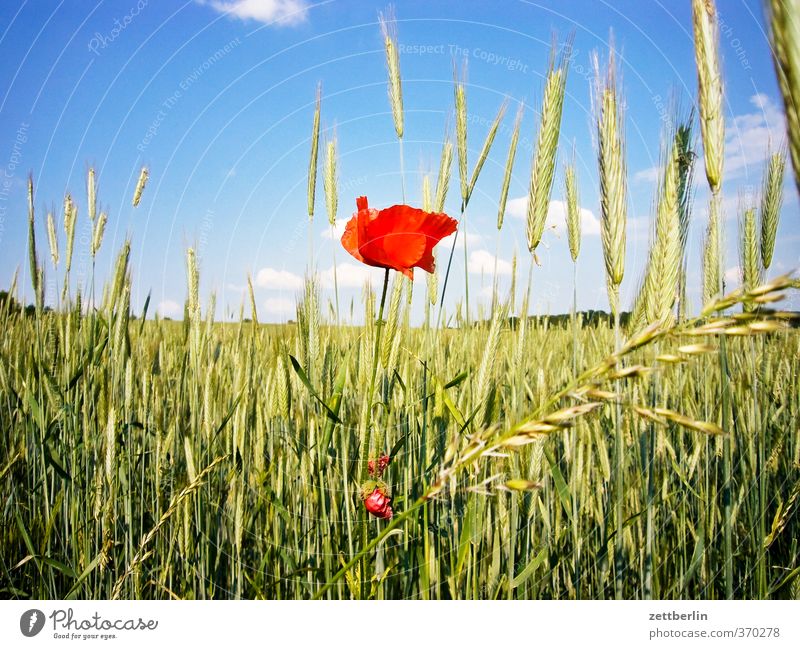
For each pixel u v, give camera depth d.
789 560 0.53
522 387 0.41
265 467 0.52
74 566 0.51
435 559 0.47
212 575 0.52
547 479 0.48
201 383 0.52
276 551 0.50
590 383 0.22
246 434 0.52
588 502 0.51
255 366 0.52
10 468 0.55
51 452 0.50
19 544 0.54
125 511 0.52
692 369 0.53
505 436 0.23
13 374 0.61
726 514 0.45
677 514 0.52
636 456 0.48
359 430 0.43
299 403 0.51
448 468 0.24
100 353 0.51
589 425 0.50
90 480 0.55
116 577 0.51
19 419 0.59
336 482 0.49
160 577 0.50
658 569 0.52
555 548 0.49
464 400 0.48
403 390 0.49
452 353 0.50
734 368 0.52
